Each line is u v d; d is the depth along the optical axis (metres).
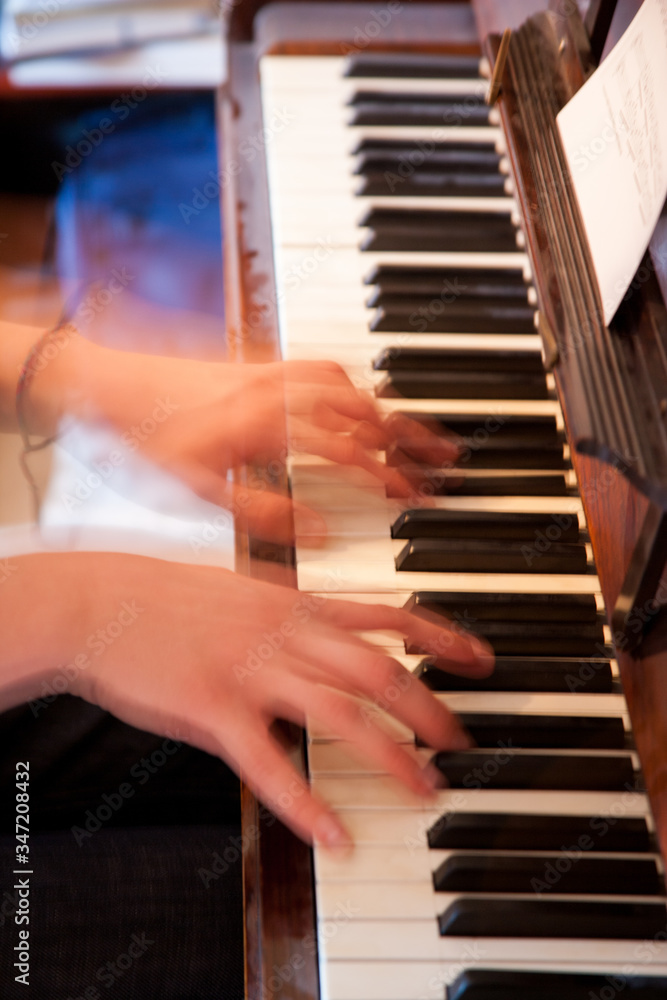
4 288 1.88
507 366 1.27
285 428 1.23
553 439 1.24
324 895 1.06
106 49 2.21
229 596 1.15
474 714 1.12
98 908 1.18
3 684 1.16
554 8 1.33
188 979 1.17
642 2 1.22
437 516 1.19
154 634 1.14
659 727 1.09
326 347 1.29
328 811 1.08
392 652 1.14
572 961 1.05
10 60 2.14
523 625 1.15
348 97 1.45
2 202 1.94
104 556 1.19
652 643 1.11
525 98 1.29
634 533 1.13
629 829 1.08
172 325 1.69
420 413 1.24
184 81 2.08
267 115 1.44
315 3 1.51
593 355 1.12
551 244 1.20
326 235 1.35
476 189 1.38
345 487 1.22
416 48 1.51
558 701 1.13
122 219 1.84
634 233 1.11
